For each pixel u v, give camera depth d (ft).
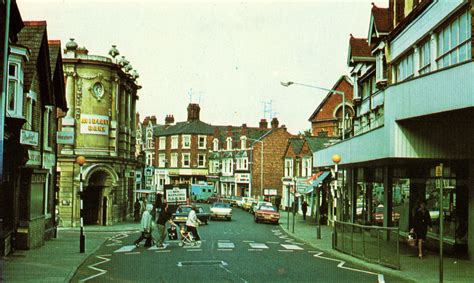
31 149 88.33
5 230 72.54
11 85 77.30
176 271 58.95
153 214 161.58
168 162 363.15
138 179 175.01
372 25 104.78
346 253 76.54
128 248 85.76
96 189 148.87
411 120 66.13
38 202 88.89
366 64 125.70
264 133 316.81
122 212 161.79
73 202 140.15
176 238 99.66
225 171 324.60
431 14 73.10
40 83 95.40
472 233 66.95
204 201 306.35
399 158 69.77
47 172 92.68
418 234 69.97
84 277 55.52
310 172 216.54
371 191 111.04
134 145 181.78
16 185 78.07
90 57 144.25
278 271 59.16
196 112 360.28
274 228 143.43
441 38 70.79
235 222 165.89
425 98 60.90
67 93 143.02
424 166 83.15
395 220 95.81
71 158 139.74
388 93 68.80
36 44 90.89
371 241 66.64
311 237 109.09
